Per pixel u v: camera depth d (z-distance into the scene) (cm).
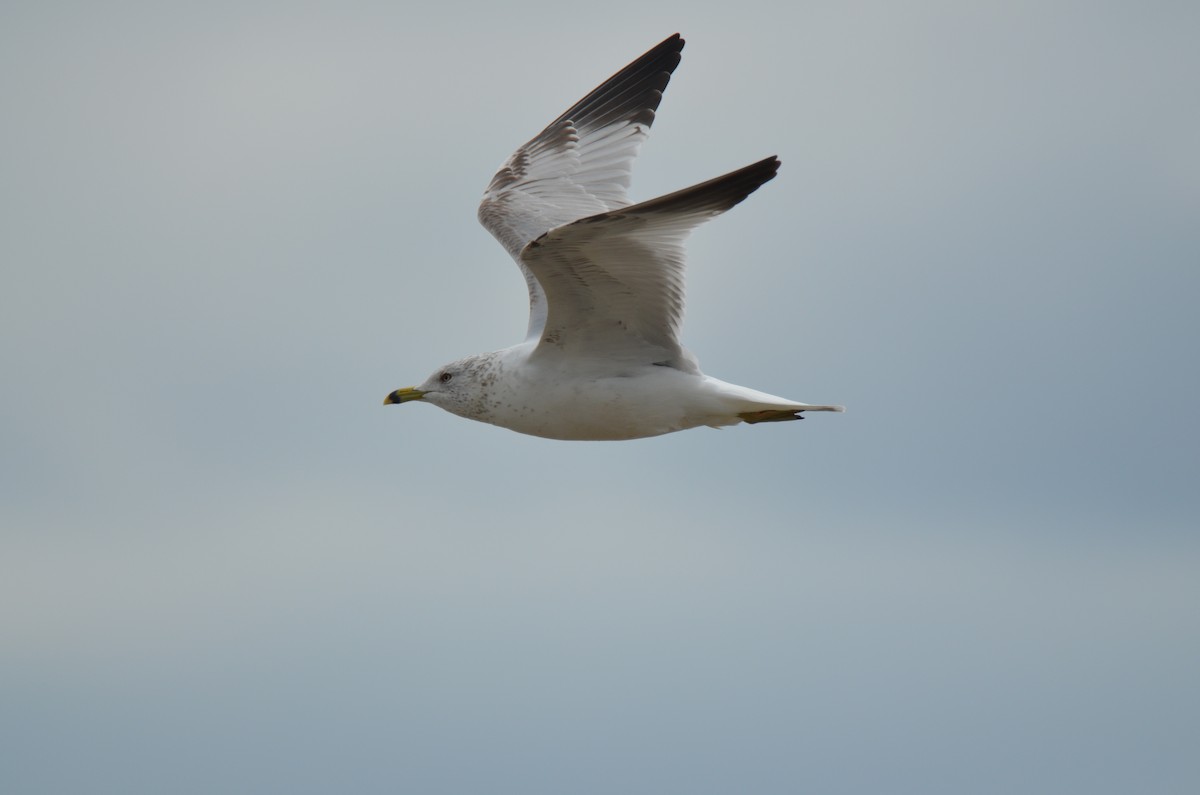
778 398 1127
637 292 1095
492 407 1191
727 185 998
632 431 1173
